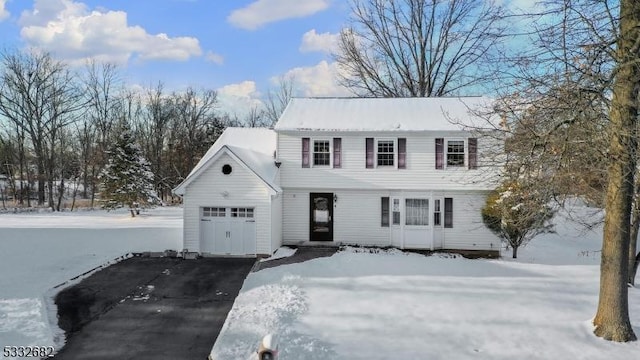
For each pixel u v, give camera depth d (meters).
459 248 21.12
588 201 12.68
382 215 21.59
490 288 14.68
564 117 9.47
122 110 53.34
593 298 13.63
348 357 9.49
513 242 19.48
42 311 12.59
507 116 10.85
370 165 21.38
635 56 8.69
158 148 54.78
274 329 11.06
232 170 19.47
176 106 57.72
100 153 45.41
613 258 10.52
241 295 13.87
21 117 44.25
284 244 21.72
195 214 19.58
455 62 34.59
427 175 21.03
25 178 49.62
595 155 9.64
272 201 19.53
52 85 43.78
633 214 14.65
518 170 10.83
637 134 8.97
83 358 9.99
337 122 21.78
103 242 21.73
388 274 16.17
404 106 23.02
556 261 19.19
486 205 20.05
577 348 9.95
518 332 10.88
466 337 10.59
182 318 12.40
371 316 11.98
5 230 24.53
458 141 20.88
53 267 17.14
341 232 21.81
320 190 21.80
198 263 18.45
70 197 54.78
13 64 42.12
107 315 12.61
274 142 24.12
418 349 9.91
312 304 12.95
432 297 13.66
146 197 35.56
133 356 10.10
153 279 16.09
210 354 10.02
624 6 9.32
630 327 10.56
